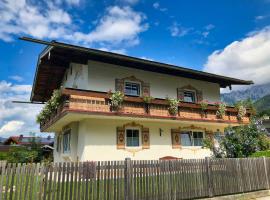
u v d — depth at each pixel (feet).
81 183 22.57
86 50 41.55
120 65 50.19
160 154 49.75
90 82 45.73
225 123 55.36
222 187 30.91
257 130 46.19
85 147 41.81
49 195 21.08
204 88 62.49
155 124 50.78
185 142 54.19
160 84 55.06
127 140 46.60
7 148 143.13
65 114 38.37
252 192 33.24
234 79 63.00
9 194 19.62
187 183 28.37
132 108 43.52
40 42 37.52
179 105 48.88
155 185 26.20
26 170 20.58
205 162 30.42
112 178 24.20
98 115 40.01
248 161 34.81
